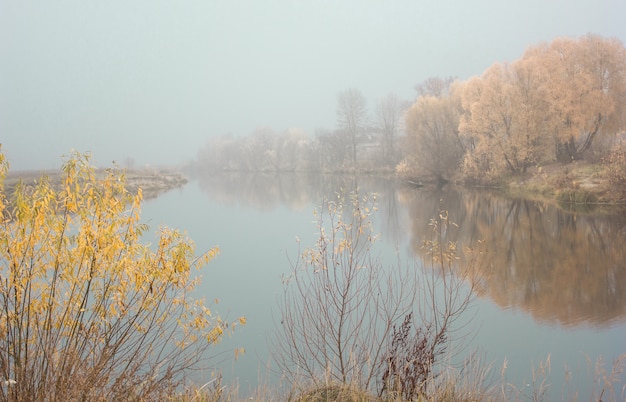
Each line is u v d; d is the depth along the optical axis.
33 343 4.30
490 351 9.21
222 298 12.63
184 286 5.11
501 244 18.09
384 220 24.48
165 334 5.81
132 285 4.84
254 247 19.25
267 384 6.60
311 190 44.09
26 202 4.39
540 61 33.78
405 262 14.25
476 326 10.38
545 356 9.02
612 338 9.89
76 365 4.26
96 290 4.73
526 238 19.09
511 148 35.28
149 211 31.02
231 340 9.68
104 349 4.47
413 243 18.11
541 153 35.16
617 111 31.62
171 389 5.10
